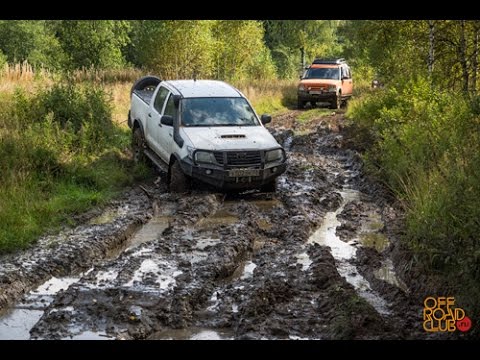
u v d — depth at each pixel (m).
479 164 7.82
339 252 9.06
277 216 10.59
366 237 9.78
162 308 6.85
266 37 62.50
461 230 7.42
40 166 11.94
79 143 13.45
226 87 13.45
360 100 26.05
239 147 11.52
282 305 7.09
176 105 12.43
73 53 37.25
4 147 11.92
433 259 7.93
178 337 6.39
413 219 9.12
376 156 13.96
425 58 22.48
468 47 21.38
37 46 45.44
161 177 13.29
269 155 11.68
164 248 8.77
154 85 15.38
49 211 10.06
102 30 37.47
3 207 9.62
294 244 9.19
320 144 18.14
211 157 11.41
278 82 37.72
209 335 6.44
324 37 61.31
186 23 32.31
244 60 39.25
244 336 6.36
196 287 7.40
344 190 12.94
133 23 44.94
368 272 8.20
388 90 19.28
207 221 10.33
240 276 8.11
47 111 14.95
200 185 12.10
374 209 11.39
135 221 10.03
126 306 6.87
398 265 8.43
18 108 15.08
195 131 11.98
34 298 7.29
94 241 8.94
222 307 6.99
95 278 7.70
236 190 12.00
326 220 10.67
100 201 11.12
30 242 8.93
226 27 37.78
